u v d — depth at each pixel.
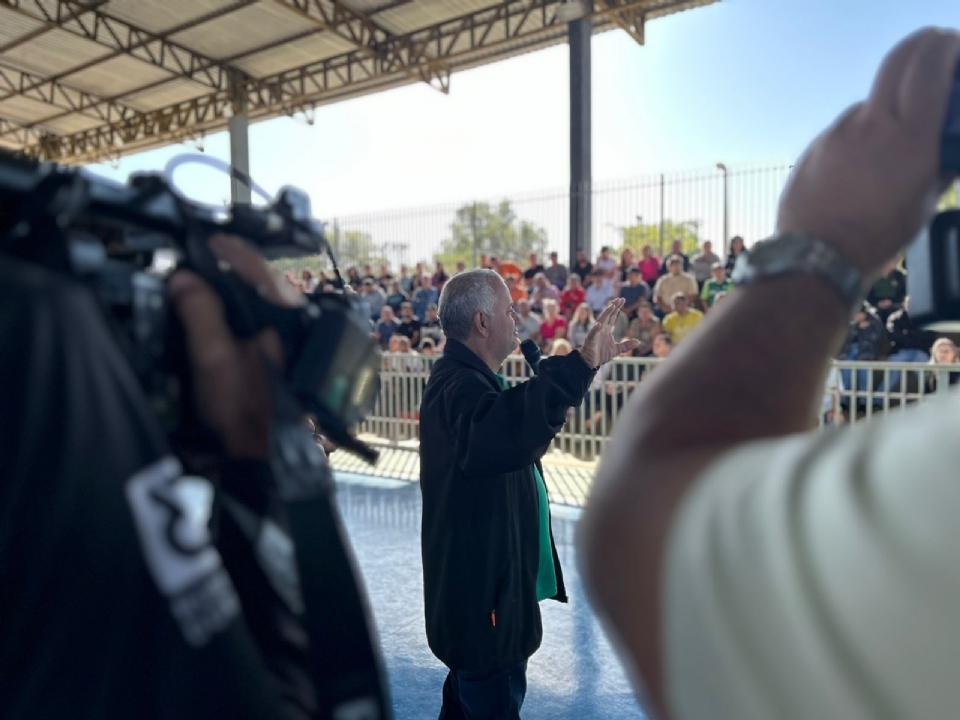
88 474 0.51
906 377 5.53
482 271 2.28
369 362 0.78
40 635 0.50
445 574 2.11
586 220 12.71
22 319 0.51
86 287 0.55
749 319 0.42
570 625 3.78
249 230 0.72
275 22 14.88
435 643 2.14
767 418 0.39
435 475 2.16
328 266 0.85
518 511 2.18
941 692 0.23
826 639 0.26
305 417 0.74
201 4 14.21
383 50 15.37
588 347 1.90
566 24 12.84
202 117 19.25
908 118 0.40
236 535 0.63
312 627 0.66
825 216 0.42
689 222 11.91
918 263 0.40
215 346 0.64
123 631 0.51
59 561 0.50
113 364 0.54
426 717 3.02
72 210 0.56
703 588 0.31
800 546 0.28
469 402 2.02
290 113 18.41
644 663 0.36
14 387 0.50
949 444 0.27
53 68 17.61
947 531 0.24
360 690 0.67
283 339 0.71
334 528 0.69
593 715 2.98
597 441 7.15
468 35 14.70
